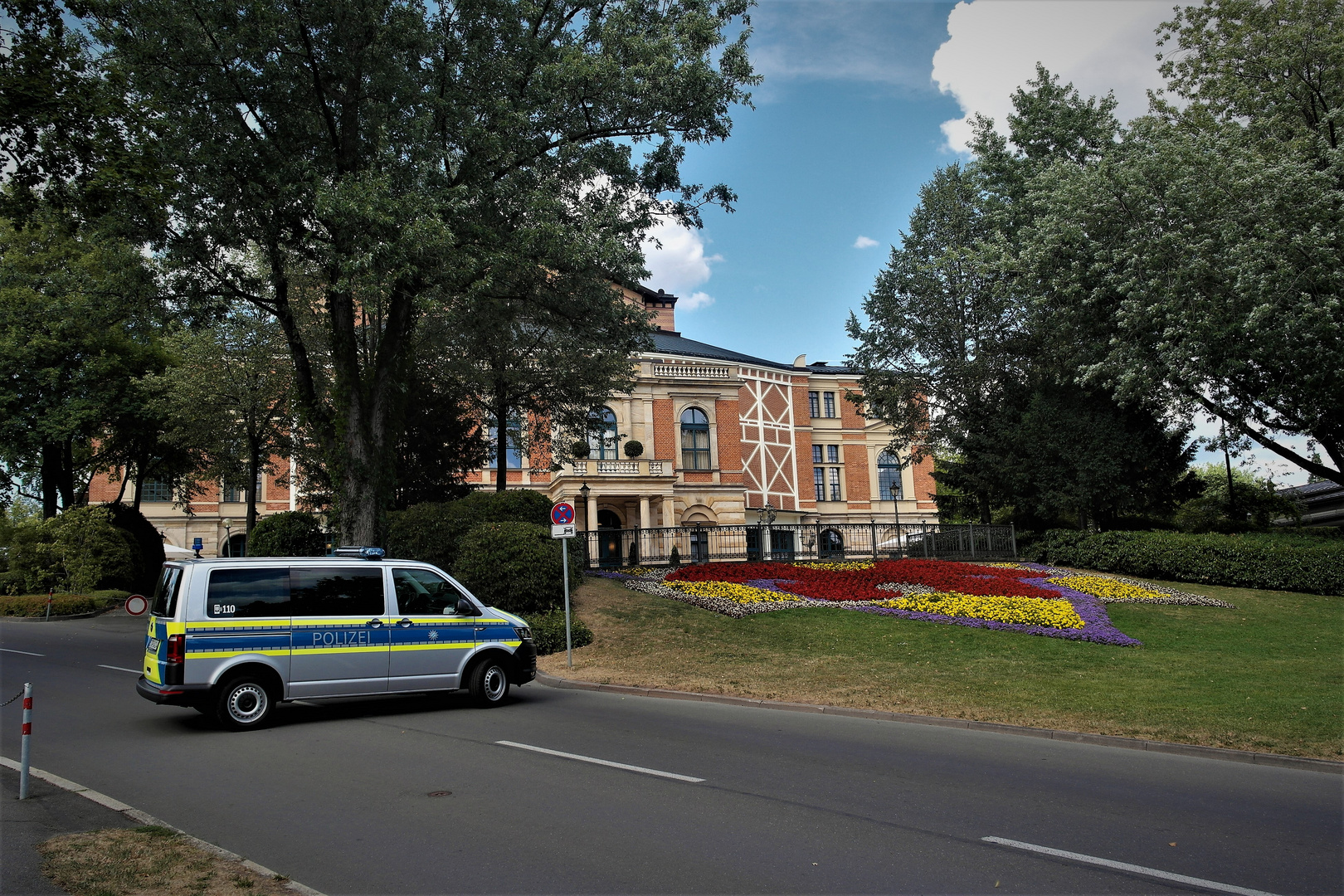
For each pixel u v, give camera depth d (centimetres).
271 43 1562
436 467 2402
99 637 2109
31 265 3061
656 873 492
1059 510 2625
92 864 481
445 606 1115
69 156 1307
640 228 1981
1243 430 2353
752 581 2103
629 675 1342
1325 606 1944
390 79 1619
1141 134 2370
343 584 1048
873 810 629
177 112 1577
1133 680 1236
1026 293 2466
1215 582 2208
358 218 1497
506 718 1026
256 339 2750
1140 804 659
